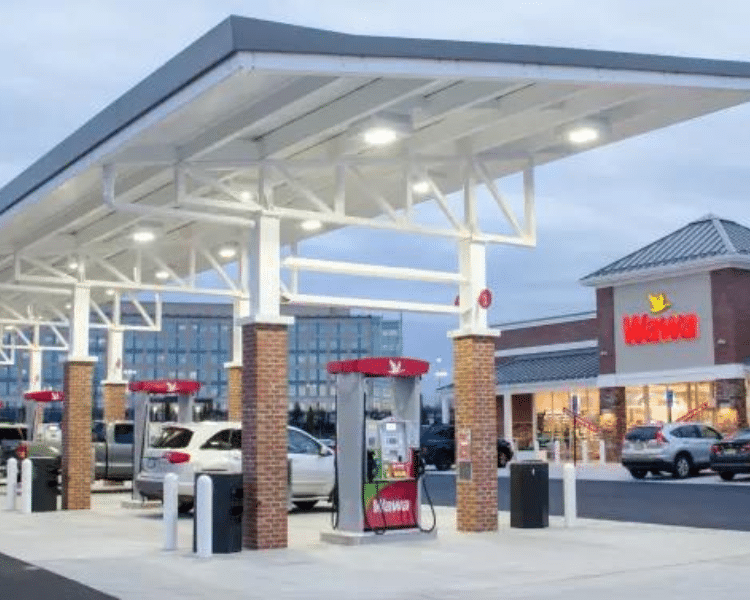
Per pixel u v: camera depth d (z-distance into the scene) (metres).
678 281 40.44
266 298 16.27
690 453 33.12
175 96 13.10
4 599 11.55
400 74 12.59
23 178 18.61
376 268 17.36
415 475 16.95
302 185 16.70
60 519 21.12
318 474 22.30
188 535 18.11
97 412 88.19
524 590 11.93
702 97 15.66
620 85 14.23
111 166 15.68
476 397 18.14
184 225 23.47
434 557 14.76
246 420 16.12
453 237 18.25
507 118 15.69
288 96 13.92
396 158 17.31
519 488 18.47
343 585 12.41
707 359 39.16
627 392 42.75
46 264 24.75
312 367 155.38
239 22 11.72
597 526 18.73
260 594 11.83
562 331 50.78
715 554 14.88
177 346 150.38
